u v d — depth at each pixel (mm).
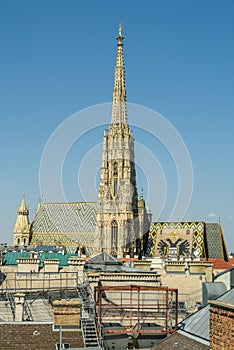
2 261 94625
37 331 41094
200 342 35281
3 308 55062
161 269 89188
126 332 43969
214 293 42781
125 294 61688
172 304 62812
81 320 43719
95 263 76250
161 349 38188
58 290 59906
